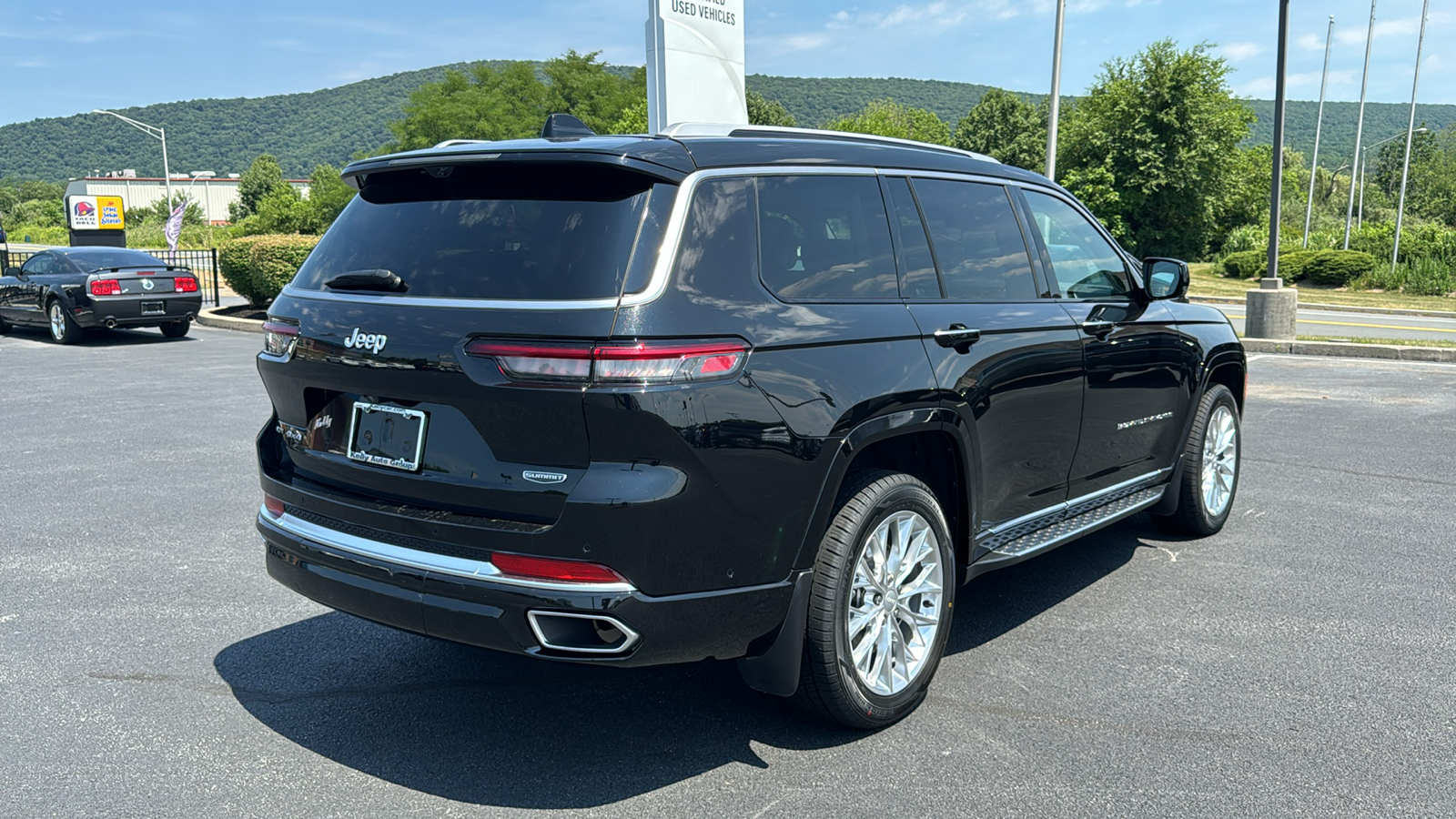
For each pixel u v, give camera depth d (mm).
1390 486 6703
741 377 2828
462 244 2984
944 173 3902
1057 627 4289
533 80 77938
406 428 2990
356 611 3090
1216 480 5621
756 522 2898
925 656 3496
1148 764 3111
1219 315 5621
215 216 150000
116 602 4605
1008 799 2916
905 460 3650
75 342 15836
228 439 8328
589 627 2768
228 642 4145
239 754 3213
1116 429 4543
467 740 3316
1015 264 4066
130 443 8133
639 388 2641
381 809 2887
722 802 2918
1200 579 4902
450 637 2891
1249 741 3260
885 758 3174
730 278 2922
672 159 2938
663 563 2742
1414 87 35156
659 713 3518
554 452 2721
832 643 3127
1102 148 59219
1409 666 3846
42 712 3508
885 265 3457
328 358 3117
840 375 3078
